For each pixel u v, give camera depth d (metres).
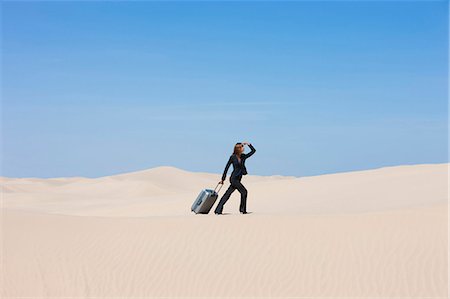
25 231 15.94
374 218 15.45
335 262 14.08
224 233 15.41
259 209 31.16
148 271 14.34
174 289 13.73
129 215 37.94
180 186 120.62
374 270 13.71
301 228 15.33
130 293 13.68
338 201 33.12
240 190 17.59
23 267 14.44
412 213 15.51
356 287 13.30
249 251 14.70
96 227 16.31
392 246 14.36
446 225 14.86
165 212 37.03
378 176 42.22
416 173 41.56
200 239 15.27
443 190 33.94
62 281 14.07
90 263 14.66
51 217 17.00
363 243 14.56
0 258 14.68
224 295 13.44
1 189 95.56
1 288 13.79
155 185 92.88
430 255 13.95
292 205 32.84
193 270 14.25
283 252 14.55
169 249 15.03
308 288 13.41
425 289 13.02
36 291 13.75
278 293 13.34
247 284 13.68
